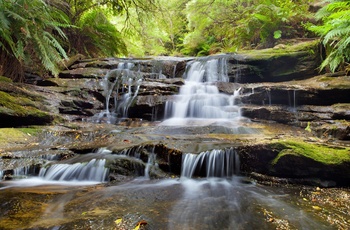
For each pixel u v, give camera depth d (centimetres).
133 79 705
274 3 930
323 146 337
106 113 625
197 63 800
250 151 331
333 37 559
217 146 344
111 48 1005
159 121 581
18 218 202
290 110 524
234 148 335
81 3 858
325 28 525
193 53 1394
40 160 340
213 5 1105
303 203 248
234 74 730
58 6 761
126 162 334
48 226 188
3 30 489
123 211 221
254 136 411
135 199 254
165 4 1096
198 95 625
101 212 218
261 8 902
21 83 587
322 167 301
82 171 325
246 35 1022
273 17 894
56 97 577
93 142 406
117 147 372
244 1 1076
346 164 295
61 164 331
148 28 1078
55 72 581
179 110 607
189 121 557
